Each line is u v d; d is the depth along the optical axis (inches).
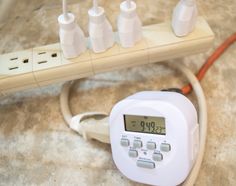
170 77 12.3
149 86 12.1
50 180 9.8
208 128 10.5
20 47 14.3
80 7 15.9
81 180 9.7
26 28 15.2
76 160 10.2
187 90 11.5
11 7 15.8
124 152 8.9
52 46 11.2
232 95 11.4
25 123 11.5
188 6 9.9
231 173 9.4
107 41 10.3
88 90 12.3
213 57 12.5
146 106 8.4
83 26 14.7
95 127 10.0
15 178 10.0
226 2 15.2
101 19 9.7
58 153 10.5
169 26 11.1
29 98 12.3
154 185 9.2
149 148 8.6
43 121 11.5
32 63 10.7
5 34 15.0
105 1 16.0
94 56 10.6
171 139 8.3
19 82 10.7
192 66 12.5
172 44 10.6
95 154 10.3
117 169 9.9
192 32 10.7
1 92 11.0
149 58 10.9
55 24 15.3
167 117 8.2
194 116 8.5
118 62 10.8
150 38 10.8
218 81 11.9
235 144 10.1
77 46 10.2
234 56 12.7
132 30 10.0
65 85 12.1
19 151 10.7
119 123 8.8
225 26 14.0
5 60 10.9
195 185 9.2
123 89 12.1
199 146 9.5
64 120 11.4
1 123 11.6
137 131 8.7
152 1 15.7
